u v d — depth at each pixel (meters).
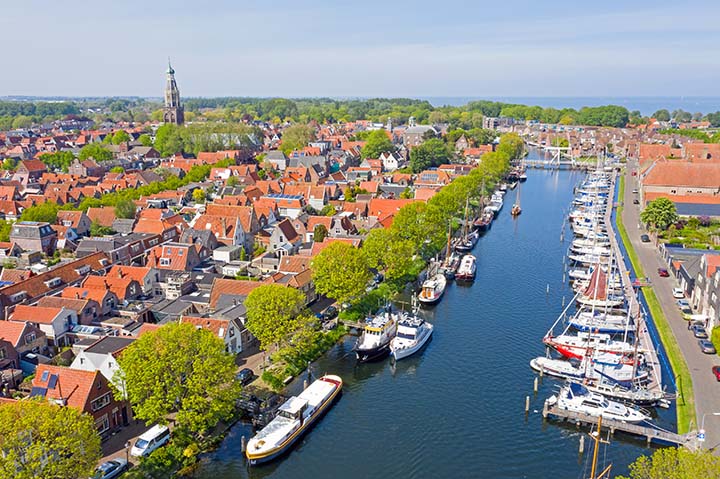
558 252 147.12
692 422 70.12
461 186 173.62
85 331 88.88
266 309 82.44
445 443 69.62
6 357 77.75
